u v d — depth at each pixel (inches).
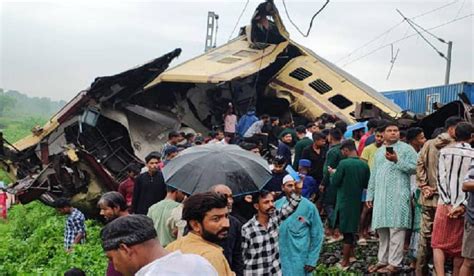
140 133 661.3
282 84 733.9
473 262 237.8
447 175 254.1
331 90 709.3
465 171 250.4
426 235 281.7
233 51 784.9
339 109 668.7
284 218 262.2
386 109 661.3
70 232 399.5
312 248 263.0
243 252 226.4
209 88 730.2
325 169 373.4
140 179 345.7
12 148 641.0
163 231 245.8
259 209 229.6
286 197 265.1
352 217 325.1
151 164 341.7
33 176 601.6
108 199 225.0
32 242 477.4
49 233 490.6
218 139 541.3
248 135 584.4
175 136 462.9
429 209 279.4
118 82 594.9
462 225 252.2
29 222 602.2
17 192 544.4
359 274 319.3
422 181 281.6
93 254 378.9
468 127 255.1
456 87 806.5
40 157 642.2
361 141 401.7
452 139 274.1
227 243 209.0
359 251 356.5
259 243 227.0
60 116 629.0
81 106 611.2
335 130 385.4
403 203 293.4
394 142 298.4
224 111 737.0
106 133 646.5
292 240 260.1
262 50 781.9
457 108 412.2
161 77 663.8
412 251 307.6
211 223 167.0
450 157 253.6
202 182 248.4
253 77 742.5
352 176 323.9
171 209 248.5
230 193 210.2
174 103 719.1
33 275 369.7
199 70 695.1
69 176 522.6
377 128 361.1
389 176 295.6
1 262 430.3
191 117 729.6
